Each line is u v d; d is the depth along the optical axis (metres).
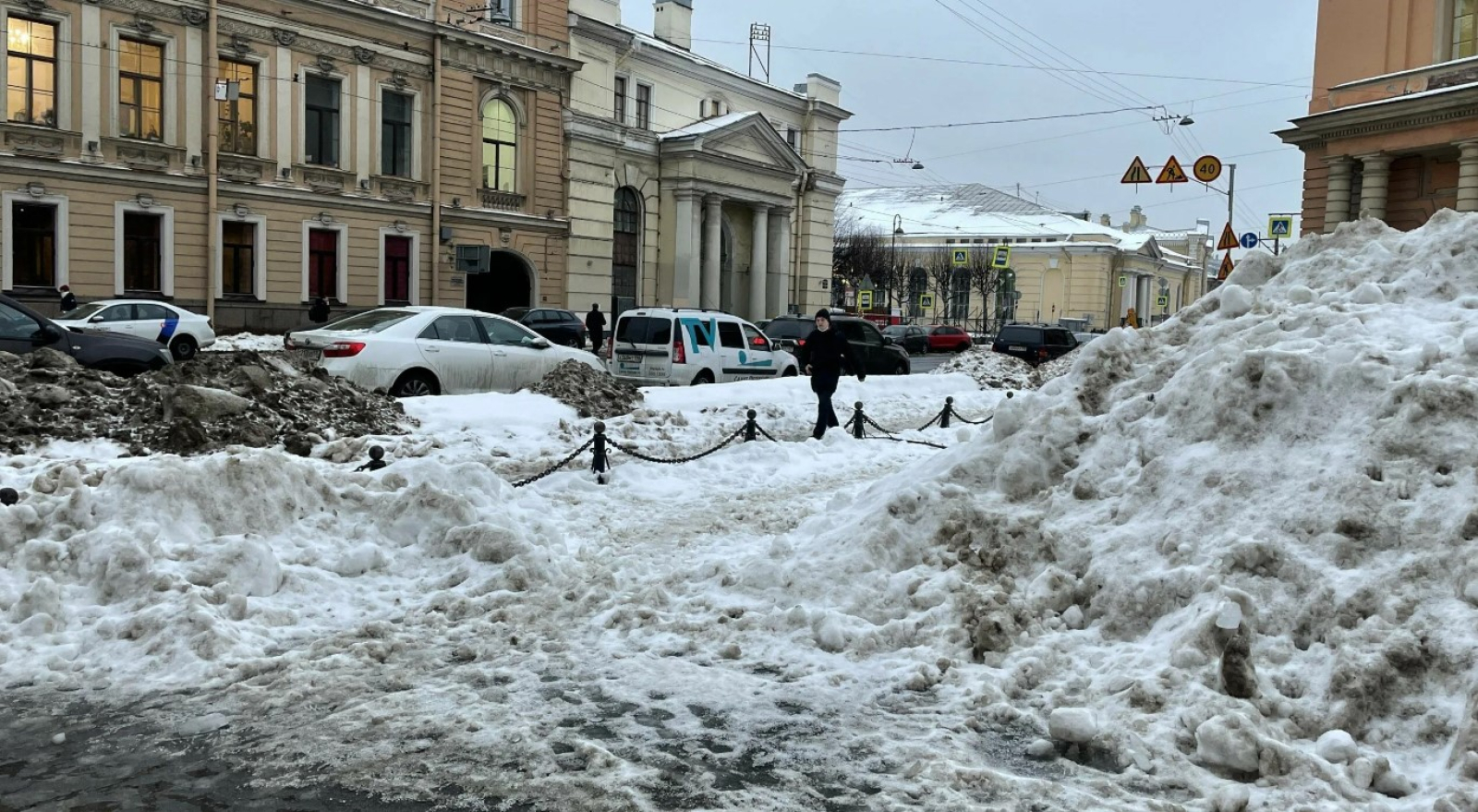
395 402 12.83
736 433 12.46
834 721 4.57
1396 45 26.98
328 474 7.58
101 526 5.88
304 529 6.65
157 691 4.74
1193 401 6.26
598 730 4.44
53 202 25.34
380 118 32.06
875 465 12.40
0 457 9.45
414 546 6.73
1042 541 5.95
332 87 31.03
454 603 5.91
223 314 28.64
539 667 5.15
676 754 4.23
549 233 37.16
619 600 6.02
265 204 29.36
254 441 10.78
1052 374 27.27
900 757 4.21
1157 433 6.27
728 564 6.41
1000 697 4.77
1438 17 26.02
